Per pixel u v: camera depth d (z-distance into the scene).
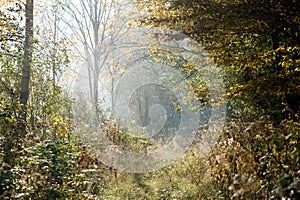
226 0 9.75
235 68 13.74
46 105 12.77
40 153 8.12
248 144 8.19
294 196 4.57
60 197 7.03
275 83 9.39
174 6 10.75
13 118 11.52
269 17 9.41
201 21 10.38
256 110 15.16
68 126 11.68
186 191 9.77
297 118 9.84
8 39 12.05
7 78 12.55
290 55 9.93
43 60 13.21
